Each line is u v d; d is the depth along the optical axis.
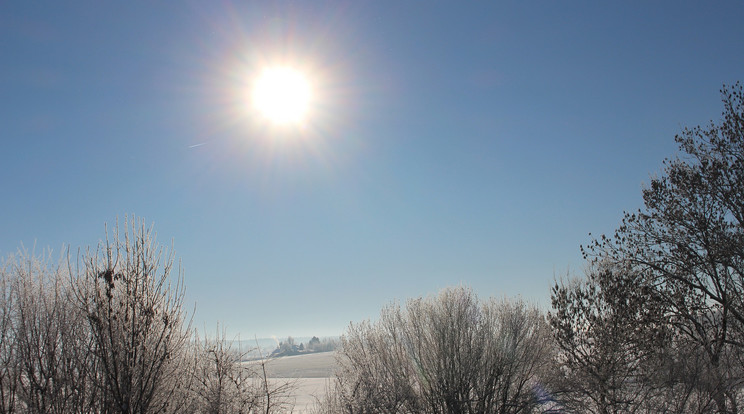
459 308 13.77
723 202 13.60
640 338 12.26
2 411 6.36
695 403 11.49
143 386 7.33
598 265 13.84
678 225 13.95
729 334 12.88
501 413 12.98
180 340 8.16
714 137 14.02
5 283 6.83
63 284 7.30
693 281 13.62
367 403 12.59
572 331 12.89
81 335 7.12
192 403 8.64
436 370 13.36
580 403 12.48
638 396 11.95
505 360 13.33
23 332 6.71
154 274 7.93
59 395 6.74
